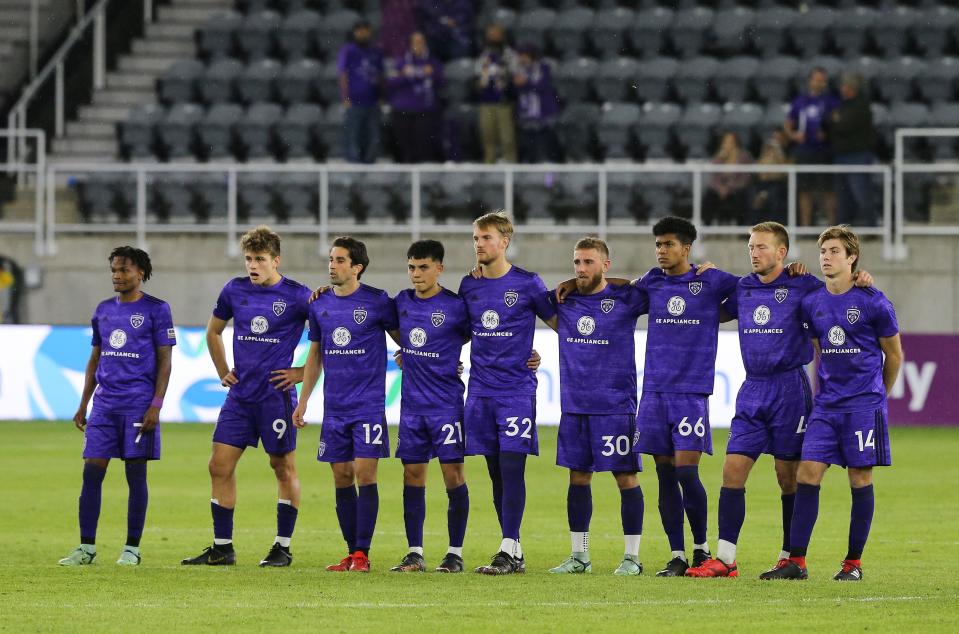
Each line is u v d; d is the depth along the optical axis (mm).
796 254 79000
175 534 42562
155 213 83812
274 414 36719
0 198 84625
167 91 97188
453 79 93500
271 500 50781
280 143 92188
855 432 33750
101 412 36844
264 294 36938
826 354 34125
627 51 97938
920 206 80375
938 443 69125
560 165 81125
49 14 102750
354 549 36062
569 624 27984
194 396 76938
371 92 86000
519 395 35375
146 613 29062
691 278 35531
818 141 82750
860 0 100188
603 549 40219
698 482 35281
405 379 35812
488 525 45156
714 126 89500
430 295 35781
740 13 99250
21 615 28859
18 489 53281
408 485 35812
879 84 94062
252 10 102938
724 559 34438
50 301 82812
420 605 30000
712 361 35438
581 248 35594
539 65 86875
